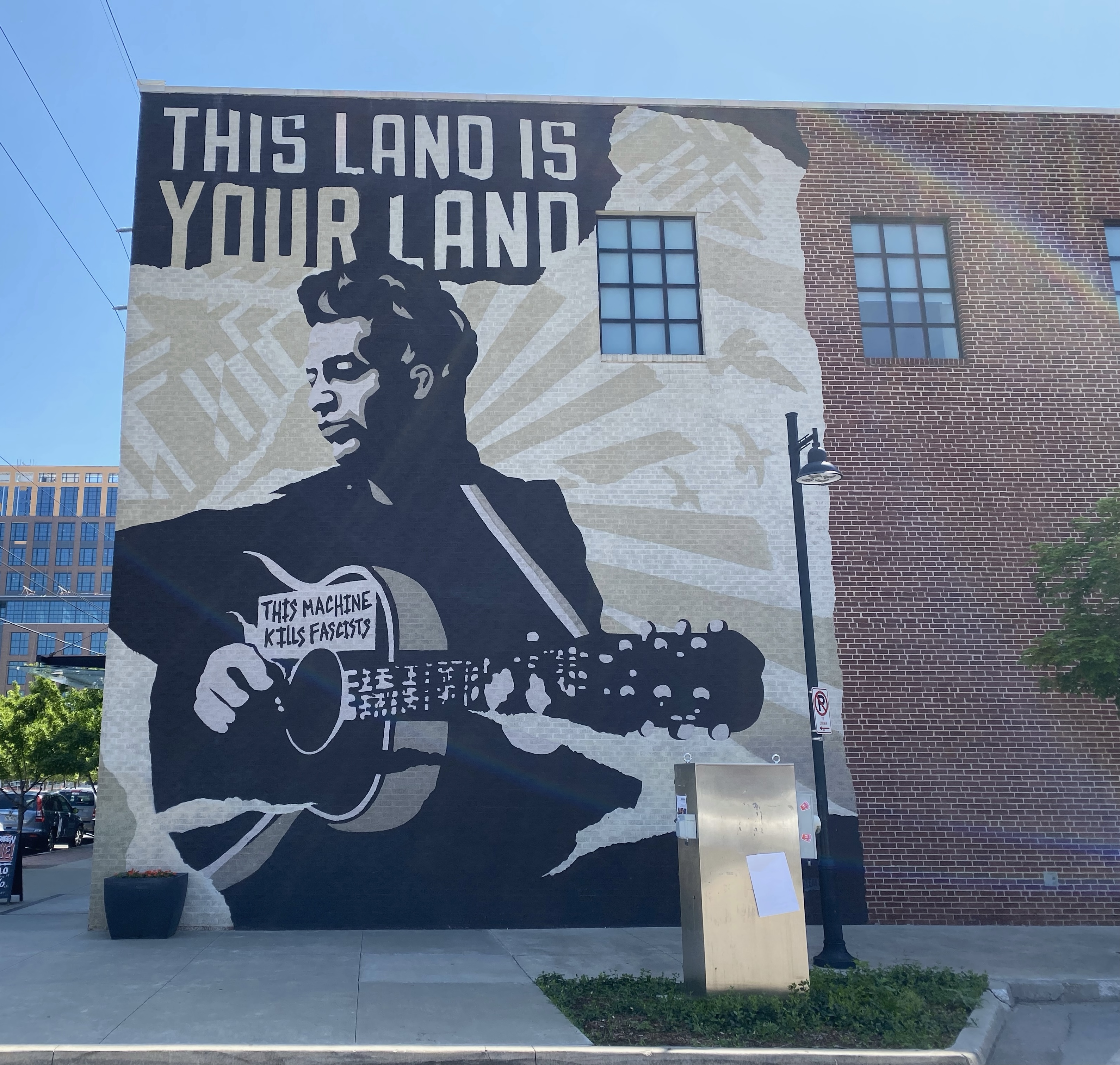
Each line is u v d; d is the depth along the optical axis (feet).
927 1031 25.79
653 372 46.70
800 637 44.65
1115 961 34.88
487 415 45.68
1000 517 46.57
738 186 49.26
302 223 46.85
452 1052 23.41
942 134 50.90
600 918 41.16
